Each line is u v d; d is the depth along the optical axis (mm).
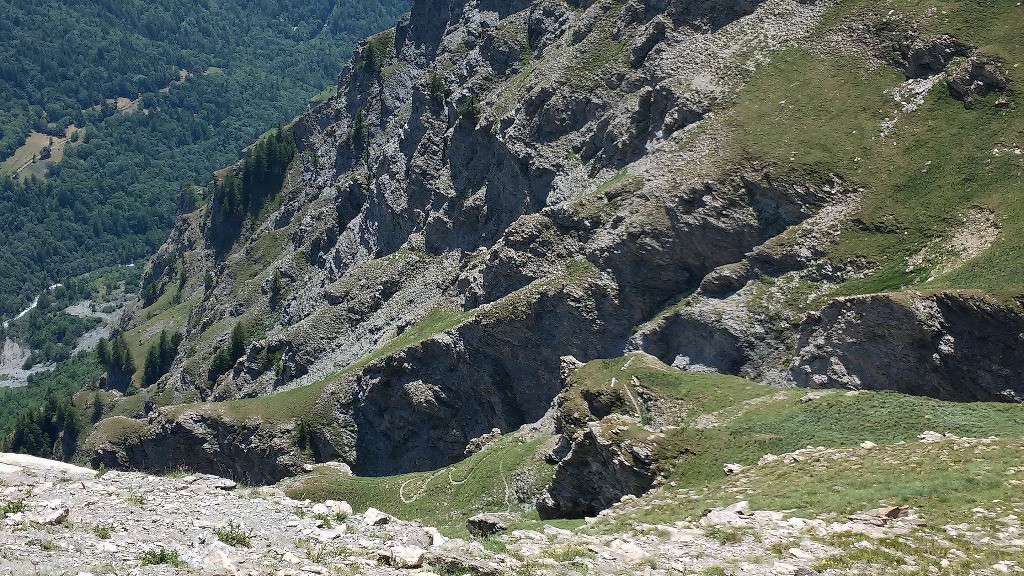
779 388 89312
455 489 107625
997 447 52719
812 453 61438
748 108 135250
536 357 139375
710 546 37500
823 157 122625
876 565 33938
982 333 86375
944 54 125875
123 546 28422
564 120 166250
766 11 148875
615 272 133250
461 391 150500
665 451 72438
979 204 106750
